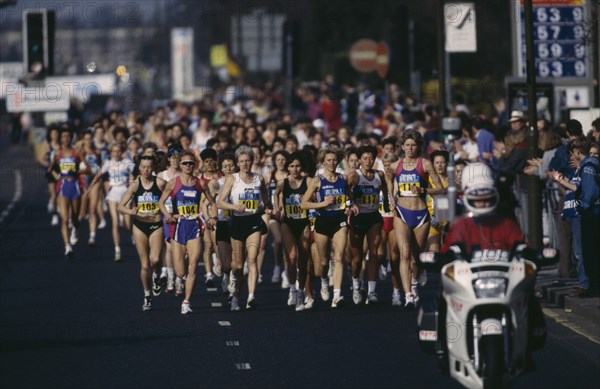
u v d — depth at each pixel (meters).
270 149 57.72
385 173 41.12
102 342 34.75
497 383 23.81
